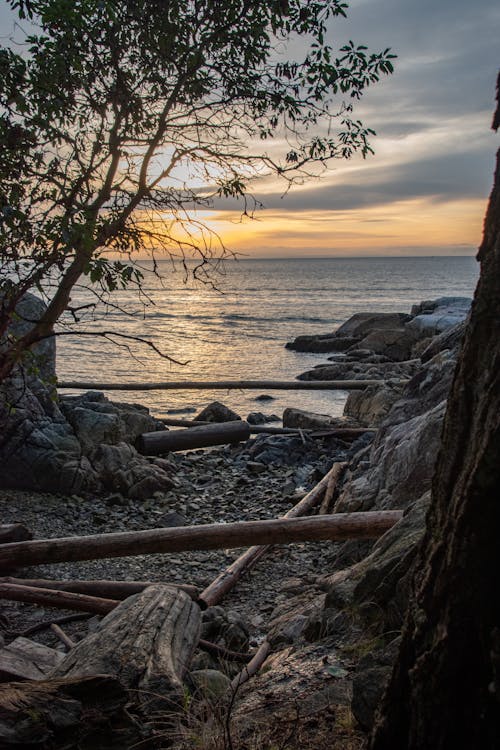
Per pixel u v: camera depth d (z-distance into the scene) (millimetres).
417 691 2242
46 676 3793
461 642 2107
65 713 3031
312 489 10797
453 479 2199
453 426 2207
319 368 26312
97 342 36500
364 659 3385
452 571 2100
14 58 4969
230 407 20359
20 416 10672
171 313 57344
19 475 10555
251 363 30500
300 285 124188
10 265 5043
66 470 10547
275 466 13062
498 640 2029
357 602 4469
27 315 10625
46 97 5145
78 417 11727
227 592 7184
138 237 5387
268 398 21844
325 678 3748
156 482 11023
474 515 2018
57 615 6613
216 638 5730
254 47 5652
